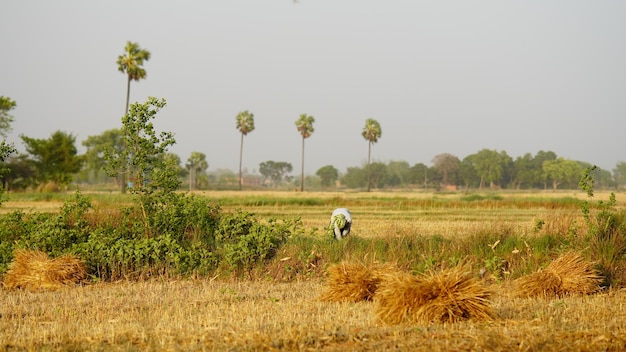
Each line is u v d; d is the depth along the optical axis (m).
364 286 12.53
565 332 9.01
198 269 16.55
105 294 13.66
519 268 16.02
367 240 17.92
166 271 16.47
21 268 15.24
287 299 12.91
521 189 169.12
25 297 13.52
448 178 172.00
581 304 11.77
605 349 8.25
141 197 18.64
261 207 42.53
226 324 10.20
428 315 10.16
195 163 123.19
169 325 10.18
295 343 8.88
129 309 12.00
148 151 18.52
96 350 9.01
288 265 16.55
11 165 66.00
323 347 8.77
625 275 15.09
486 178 165.38
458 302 10.20
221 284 15.22
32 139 67.44
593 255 15.72
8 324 10.82
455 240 17.62
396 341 8.81
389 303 10.38
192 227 19.11
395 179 186.75
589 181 17.64
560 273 13.46
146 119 18.61
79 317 11.34
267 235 17.00
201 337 9.33
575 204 44.84
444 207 45.03
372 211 39.81
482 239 17.30
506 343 8.48
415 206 44.47
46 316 11.47
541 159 184.25
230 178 174.62
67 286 14.85
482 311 10.23
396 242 17.56
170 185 18.77
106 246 16.73
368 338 9.06
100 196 41.94
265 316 10.89
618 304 11.83
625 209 18.94
